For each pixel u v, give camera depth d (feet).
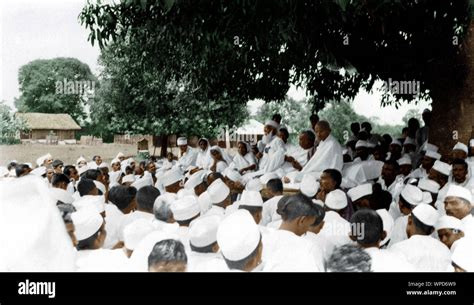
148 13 29.17
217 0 27.09
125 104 52.75
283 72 39.75
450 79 30.32
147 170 36.22
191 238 12.96
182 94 52.60
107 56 51.70
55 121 86.33
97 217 13.71
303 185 22.40
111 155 64.75
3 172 30.04
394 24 30.22
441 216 16.20
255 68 38.55
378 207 20.34
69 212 13.87
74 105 88.22
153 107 52.54
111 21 29.04
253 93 40.57
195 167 36.29
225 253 11.55
